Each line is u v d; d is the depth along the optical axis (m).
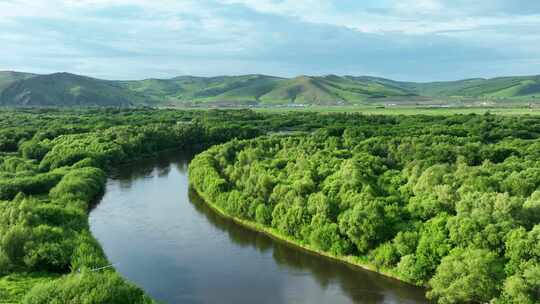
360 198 96.50
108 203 137.50
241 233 113.19
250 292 82.56
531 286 68.25
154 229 115.25
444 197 92.25
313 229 99.19
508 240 75.19
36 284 70.06
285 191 111.75
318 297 80.44
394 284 84.06
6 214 92.88
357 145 178.50
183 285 85.38
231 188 133.75
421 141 182.38
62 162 165.75
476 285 71.62
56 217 97.75
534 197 90.69
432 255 81.19
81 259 79.56
